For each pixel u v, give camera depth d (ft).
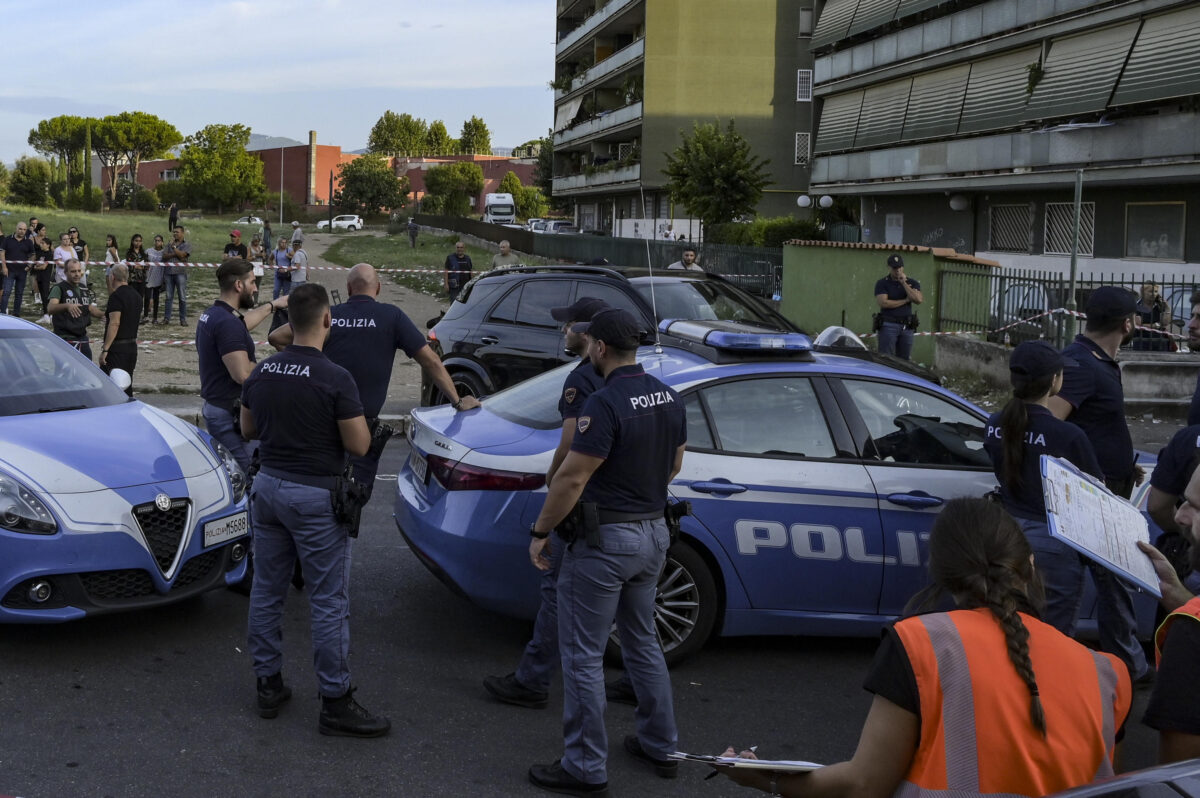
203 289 97.30
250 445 21.24
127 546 17.34
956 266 60.18
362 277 19.70
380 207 375.86
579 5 221.46
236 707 15.93
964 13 93.25
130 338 34.99
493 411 19.22
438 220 249.14
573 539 13.66
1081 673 7.51
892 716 7.36
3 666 16.97
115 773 13.74
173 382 46.21
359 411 14.97
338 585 15.16
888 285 48.42
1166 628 8.11
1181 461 13.30
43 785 13.30
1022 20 85.51
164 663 17.47
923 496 17.95
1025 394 14.83
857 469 17.97
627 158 173.27
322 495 14.87
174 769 13.94
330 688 15.01
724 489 17.34
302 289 15.07
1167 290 52.90
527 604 17.11
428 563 17.78
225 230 214.28
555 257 138.82
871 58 110.11
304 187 410.31
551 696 17.02
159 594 17.84
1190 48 69.97
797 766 7.55
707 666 18.34
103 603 17.26
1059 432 14.55
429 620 19.84
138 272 70.59
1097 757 7.41
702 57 161.27
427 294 103.71
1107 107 76.07
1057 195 85.71
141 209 386.32
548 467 16.87
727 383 17.93
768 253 88.07
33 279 79.15
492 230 183.01
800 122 162.71
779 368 18.30
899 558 17.92
